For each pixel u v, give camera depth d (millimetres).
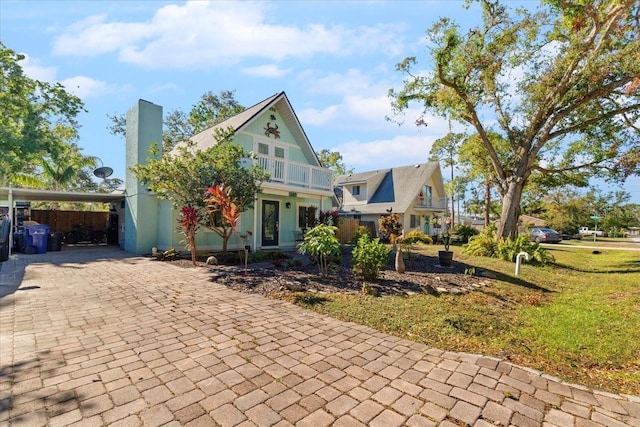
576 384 2965
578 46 10883
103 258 11016
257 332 4047
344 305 5324
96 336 3826
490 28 11898
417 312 5066
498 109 14320
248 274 7855
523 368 3248
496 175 16250
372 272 7191
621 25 9766
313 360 3283
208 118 25453
